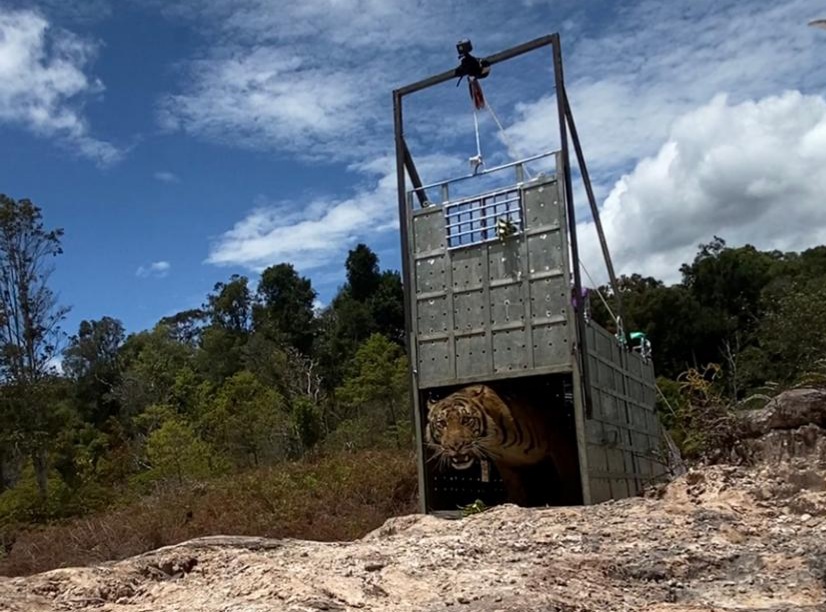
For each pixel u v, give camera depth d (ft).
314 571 17.11
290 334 186.50
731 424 24.76
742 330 126.11
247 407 114.01
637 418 37.42
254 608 14.28
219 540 22.25
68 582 17.63
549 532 20.74
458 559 18.33
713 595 15.64
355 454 65.51
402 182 34.94
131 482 94.68
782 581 16.06
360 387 119.03
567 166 31.53
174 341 222.48
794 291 97.09
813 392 23.11
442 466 33.42
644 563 17.42
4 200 101.09
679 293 128.16
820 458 21.93
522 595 14.97
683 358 124.36
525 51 33.01
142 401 160.97
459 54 33.73
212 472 88.28
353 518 44.57
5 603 15.67
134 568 18.85
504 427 31.42
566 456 34.12
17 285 101.30
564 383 36.29
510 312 31.81
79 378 194.70
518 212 32.17
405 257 34.35
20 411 96.32
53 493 80.23
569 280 30.76
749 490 21.91
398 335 182.80
